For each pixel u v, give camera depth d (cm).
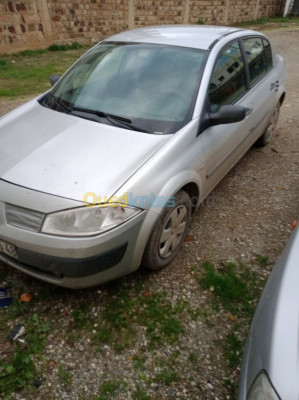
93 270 199
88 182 198
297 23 1794
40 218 191
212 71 274
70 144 226
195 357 202
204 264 266
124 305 230
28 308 225
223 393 186
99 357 200
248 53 347
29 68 878
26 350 201
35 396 180
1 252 221
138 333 213
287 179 388
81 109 265
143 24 1289
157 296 238
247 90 337
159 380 190
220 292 243
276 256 278
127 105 261
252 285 251
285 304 144
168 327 217
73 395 181
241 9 1686
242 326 222
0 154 225
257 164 419
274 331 136
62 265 193
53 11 1063
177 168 229
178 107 255
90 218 190
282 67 446
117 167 209
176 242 262
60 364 195
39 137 237
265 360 131
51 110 273
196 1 1423
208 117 260
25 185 199
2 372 189
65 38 1127
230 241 292
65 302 230
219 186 371
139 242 215
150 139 231
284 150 457
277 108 448
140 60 288
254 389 129
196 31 322
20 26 1008
